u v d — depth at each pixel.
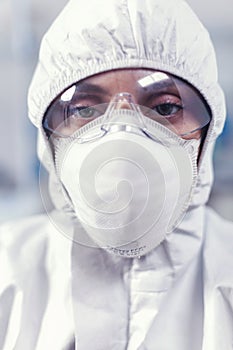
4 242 0.83
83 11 0.71
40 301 0.76
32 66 1.61
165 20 0.69
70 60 0.69
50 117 0.72
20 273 0.78
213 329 0.67
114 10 0.69
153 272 0.72
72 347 0.71
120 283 0.73
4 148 1.66
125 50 0.68
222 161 1.41
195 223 0.74
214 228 0.79
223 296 0.70
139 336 0.70
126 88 0.67
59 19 0.75
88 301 0.72
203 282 0.72
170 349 0.69
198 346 0.69
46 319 0.74
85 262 0.73
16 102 1.64
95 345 0.70
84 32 0.69
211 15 1.45
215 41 1.45
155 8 0.70
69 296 0.74
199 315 0.71
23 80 1.62
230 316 0.69
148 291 0.72
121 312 0.71
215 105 0.74
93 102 0.68
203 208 0.77
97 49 0.68
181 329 0.70
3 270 0.78
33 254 0.80
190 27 0.72
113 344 0.70
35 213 1.54
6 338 0.73
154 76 0.67
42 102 0.73
